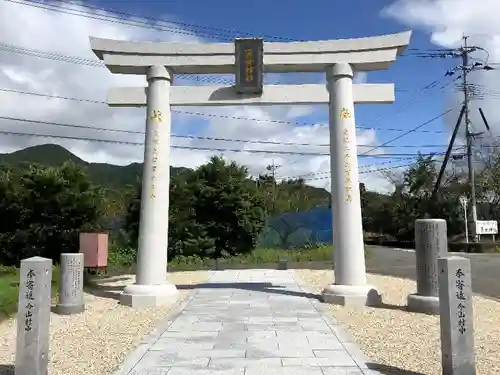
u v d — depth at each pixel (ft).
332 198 39.88
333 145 40.01
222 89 41.47
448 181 143.95
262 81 40.40
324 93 40.98
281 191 180.75
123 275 62.13
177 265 75.66
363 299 36.88
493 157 138.10
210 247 85.40
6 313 33.68
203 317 32.14
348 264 38.40
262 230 93.97
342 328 28.96
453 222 131.95
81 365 21.72
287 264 72.59
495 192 135.44
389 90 40.42
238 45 40.11
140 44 41.65
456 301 18.47
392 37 40.09
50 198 66.95
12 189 68.54
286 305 36.86
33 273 19.12
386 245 154.10
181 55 41.50
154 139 40.70
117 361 22.27
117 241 82.02
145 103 42.32
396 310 35.27
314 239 101.19
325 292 38.52
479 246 111.04
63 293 35.19
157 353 23.11
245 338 26.17
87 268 56.44
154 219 39.88
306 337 26.43
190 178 89.04
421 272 35.06
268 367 20.76
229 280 54.65
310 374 19.77
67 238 65.41
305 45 40.63
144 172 40.60
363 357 22.38
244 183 90.68
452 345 18.21
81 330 29.40
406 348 24.32
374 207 169.78
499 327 29.76
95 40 41.63
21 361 18.66
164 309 36.14
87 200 67.77
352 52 40.40
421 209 141.59
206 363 21.39
